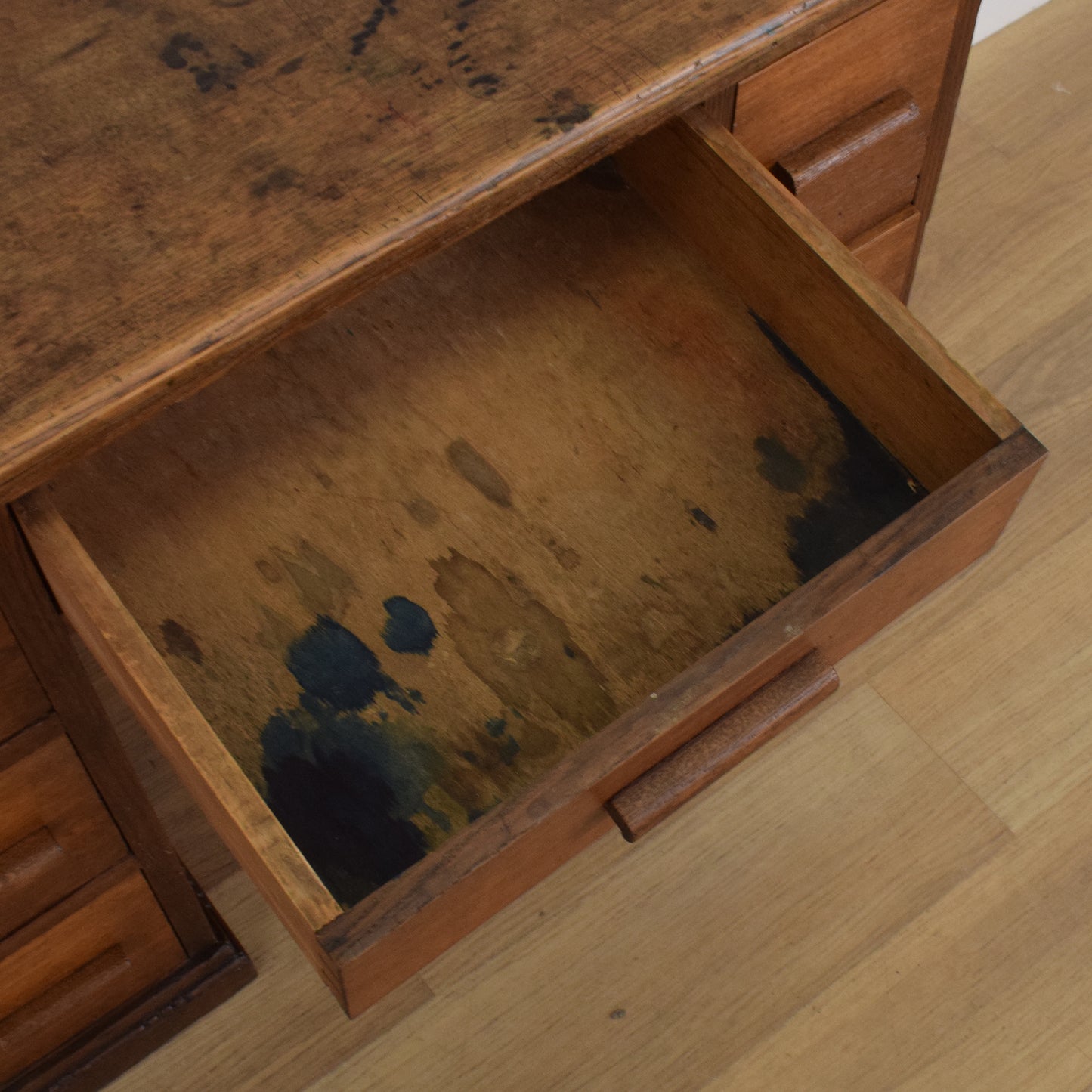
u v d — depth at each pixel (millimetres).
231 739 802
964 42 986
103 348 645
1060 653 1312
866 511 863
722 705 704
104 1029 1086
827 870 1212
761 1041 1141
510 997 1163
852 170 1009
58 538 662
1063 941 1175
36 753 773
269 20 754
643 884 1207
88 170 702
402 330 935
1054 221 1578
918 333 795
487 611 839
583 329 930
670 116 754
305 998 1165
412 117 715
